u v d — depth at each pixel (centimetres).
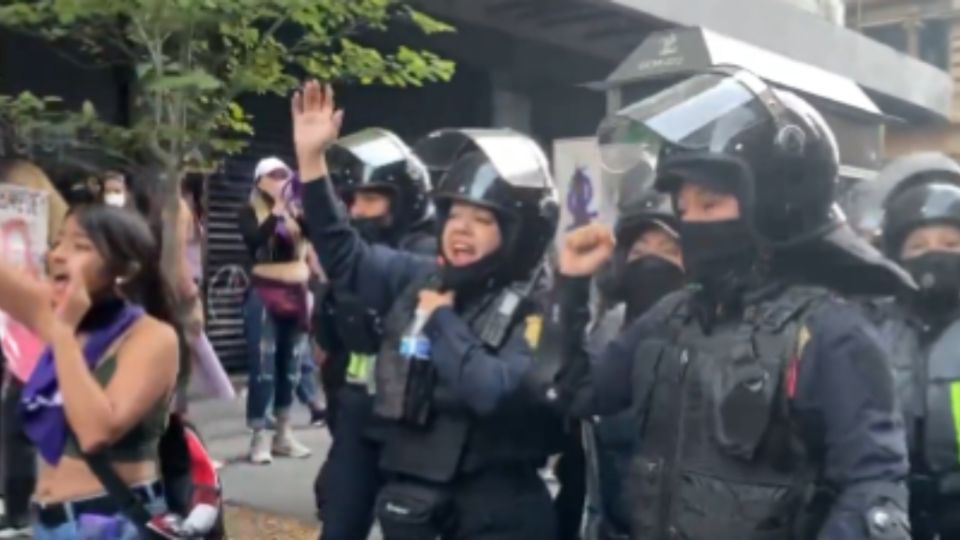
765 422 213
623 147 256
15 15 471
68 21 454
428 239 398
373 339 352
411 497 290
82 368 263
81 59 770
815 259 228
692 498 221
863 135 690
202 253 869
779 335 217
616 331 288
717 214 225
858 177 368
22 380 307
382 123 1088
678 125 228
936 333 286
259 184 679
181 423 296
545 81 1182
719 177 222
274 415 724
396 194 402
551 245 291
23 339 311
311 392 789
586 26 1011
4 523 396
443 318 285
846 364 211
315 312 421
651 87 602
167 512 284
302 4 480
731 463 217
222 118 581
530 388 265
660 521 227
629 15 968
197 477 296
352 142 414
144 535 272
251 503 609
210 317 967
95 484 271
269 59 511
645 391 237
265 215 679
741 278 226
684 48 594
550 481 348
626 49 1086
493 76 1135
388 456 302
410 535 290
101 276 273
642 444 239
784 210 224
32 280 279
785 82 614
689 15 1007
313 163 338
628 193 317
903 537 201
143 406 269
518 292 288
